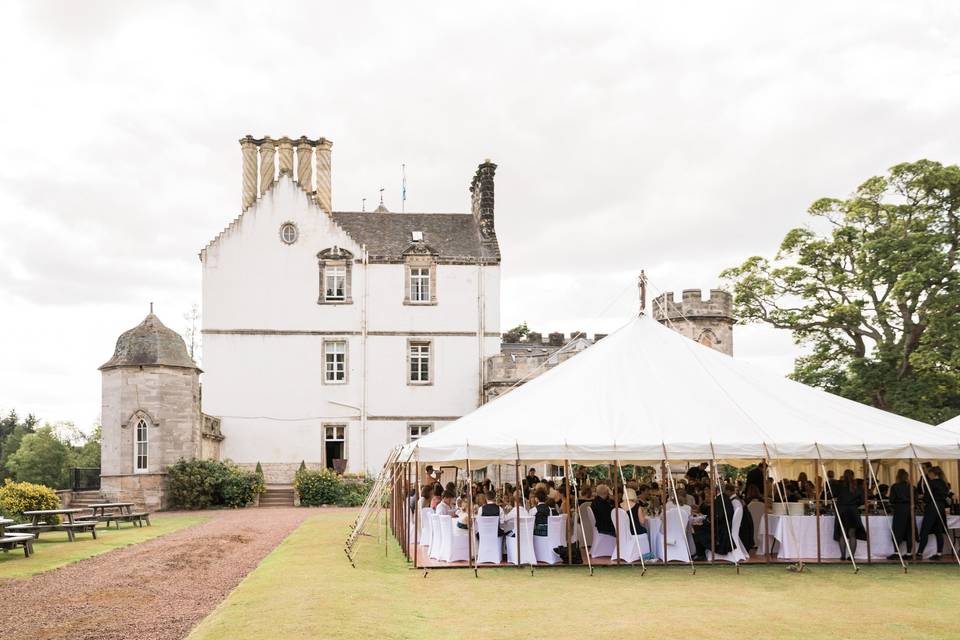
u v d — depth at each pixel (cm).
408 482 1839
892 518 1638
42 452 7300
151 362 3297
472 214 4338
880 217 3941
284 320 3875
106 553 1872
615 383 1773
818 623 1104
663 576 1483
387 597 1262
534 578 1470
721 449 1592
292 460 3822
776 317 4125
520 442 1595
